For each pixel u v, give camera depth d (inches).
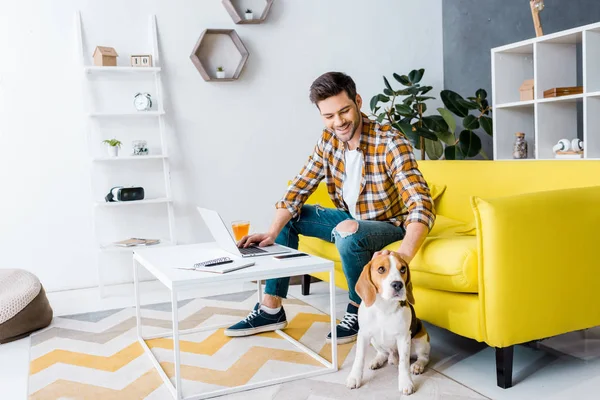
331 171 95.1
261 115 152.3
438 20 169.0
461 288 73.6
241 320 100.0
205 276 69.7
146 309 115.1
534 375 75.0
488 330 70.5
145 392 73.2
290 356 84.3
